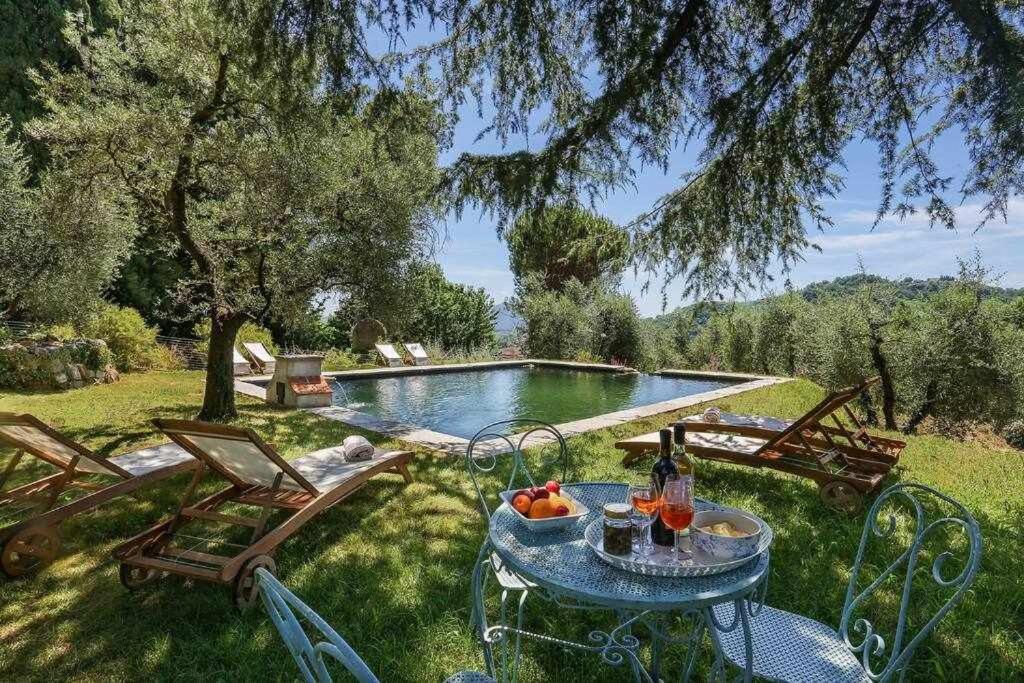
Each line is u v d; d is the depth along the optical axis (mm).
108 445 6496
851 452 5695
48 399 9133
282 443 6859
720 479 5691
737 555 2033
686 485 1986
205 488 5051
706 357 19438
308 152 6855
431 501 4809
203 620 3072
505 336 22125
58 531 3975
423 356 17234
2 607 3191
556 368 17656
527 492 2510
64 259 11516
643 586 1872
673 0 3570
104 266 12438
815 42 3846
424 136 5000
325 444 6812
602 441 7047
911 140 3918
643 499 2193
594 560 2072
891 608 3164
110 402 9023
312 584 3406
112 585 3430
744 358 17922
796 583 3432
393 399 12609
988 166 3854
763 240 4512
